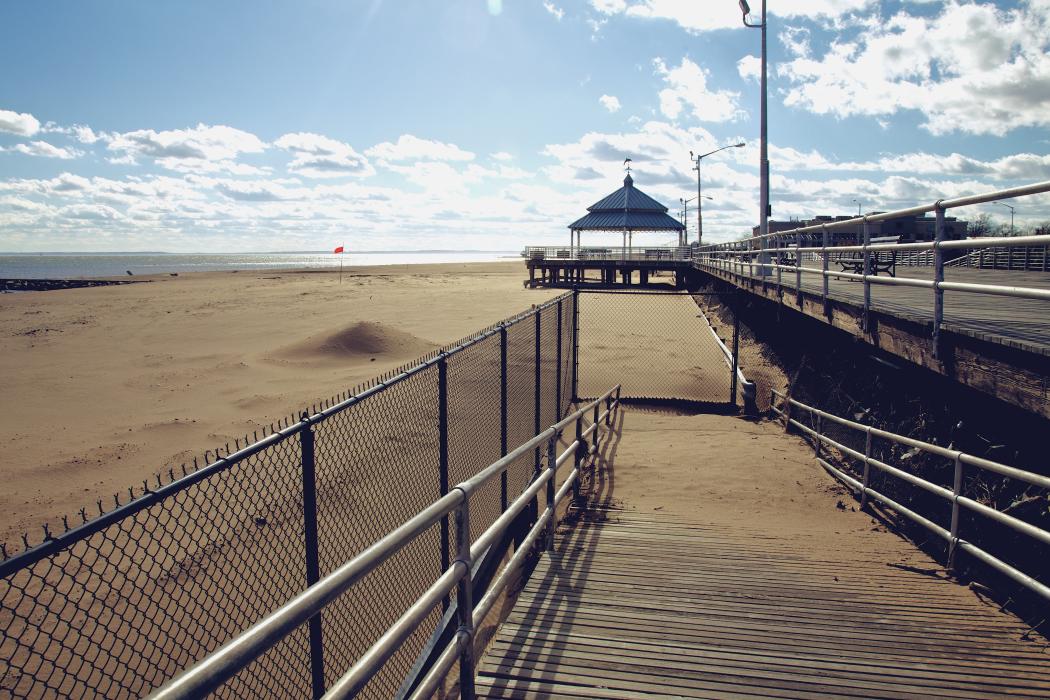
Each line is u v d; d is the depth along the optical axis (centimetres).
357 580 226
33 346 2872
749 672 417
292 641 529
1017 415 717
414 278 7912
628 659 430
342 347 2427
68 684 504
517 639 457
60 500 1104
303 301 4644
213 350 2677
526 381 965
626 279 5109
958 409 833
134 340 3006
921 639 466
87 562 743
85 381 2092
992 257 2300
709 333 2717
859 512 857
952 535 599
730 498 915
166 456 1330
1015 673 421
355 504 616
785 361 1878
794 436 1352
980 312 726
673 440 1302
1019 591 562
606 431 1380
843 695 393
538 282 5225
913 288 1169
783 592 550
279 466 909
